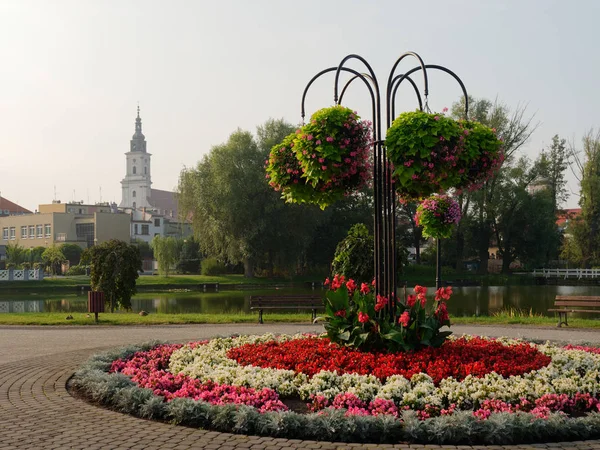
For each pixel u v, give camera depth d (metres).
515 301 28.81
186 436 5.34
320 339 8.79
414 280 47.50
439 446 5.04
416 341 7.67
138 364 8.27
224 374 6.95
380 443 5.20
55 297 37.47
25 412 6.20
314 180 7.11
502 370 6.92
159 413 6.01
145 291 41.50
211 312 23.73
